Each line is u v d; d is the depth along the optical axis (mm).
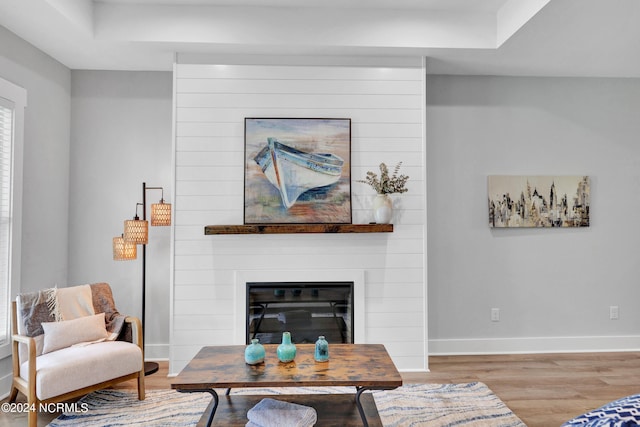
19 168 3098
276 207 3463
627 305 4035
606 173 4059
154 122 3865
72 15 2945
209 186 3461
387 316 3506
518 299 3975
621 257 4039
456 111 3979
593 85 4066
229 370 2223
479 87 3994
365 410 2299
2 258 2986
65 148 3738
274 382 2066
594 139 4055
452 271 3945
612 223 4043
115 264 3824
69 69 3797
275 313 3508
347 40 3348
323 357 2365
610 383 3189
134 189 3846
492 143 3988
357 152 3525
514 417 2602
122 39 3238
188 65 3469
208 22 3287
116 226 3832
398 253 3523
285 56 3520
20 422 2551
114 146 3844
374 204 3436
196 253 3443
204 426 2127
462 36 3395
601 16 2875
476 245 3963
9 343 2979
